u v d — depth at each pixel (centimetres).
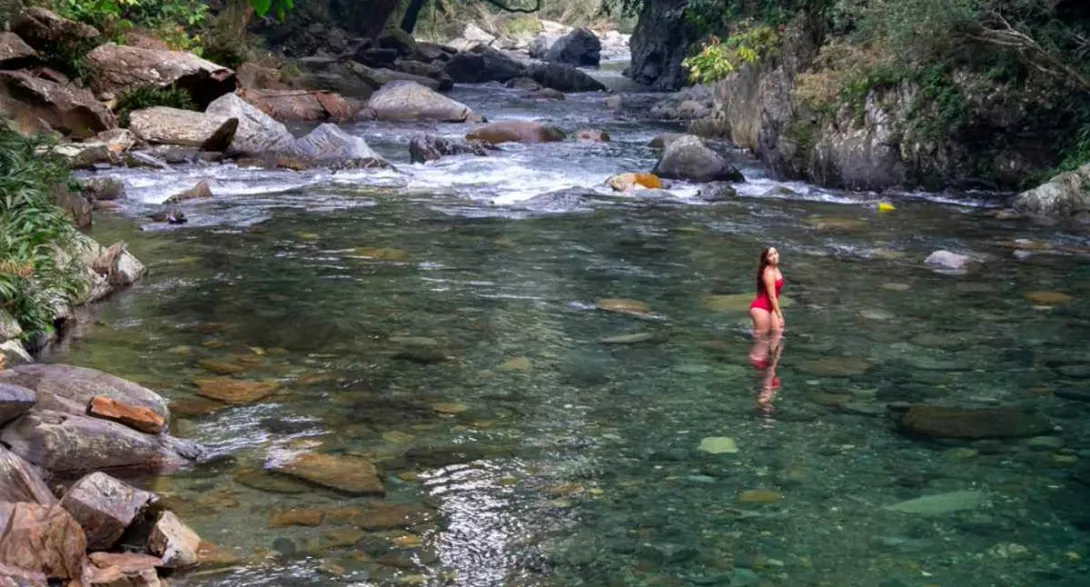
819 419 664
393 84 2938
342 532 507
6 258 823
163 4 2644
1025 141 1597
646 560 483
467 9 7138
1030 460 600
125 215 1350
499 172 1831
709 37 2747
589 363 774
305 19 3941
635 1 4509
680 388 721
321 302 935
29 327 789
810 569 475
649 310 923
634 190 1609
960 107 1603
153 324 856
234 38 3125
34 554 433
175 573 466
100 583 442
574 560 483
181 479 566
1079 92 1554
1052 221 1396
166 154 1836
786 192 1638
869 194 1641
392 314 900
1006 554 489
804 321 894
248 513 527
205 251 1142
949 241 1252
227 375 734
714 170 1764
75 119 1903
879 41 1742
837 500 548
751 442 626
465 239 1230
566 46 5669
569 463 594
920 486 565
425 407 681
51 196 1155
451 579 464
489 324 875
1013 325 881
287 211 1402
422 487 561
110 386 626
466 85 4225
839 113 1753
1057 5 1593
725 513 533
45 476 553
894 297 977
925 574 470
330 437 628
